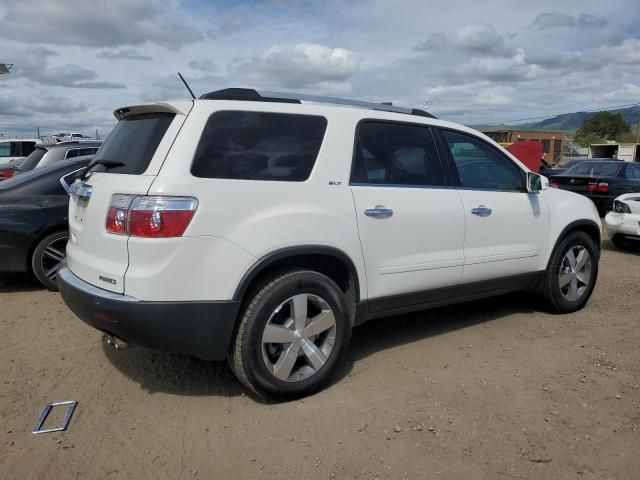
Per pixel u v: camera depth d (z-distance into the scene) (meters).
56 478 2.74
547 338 4.73
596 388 3.77
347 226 3.66
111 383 3.79
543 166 16.09
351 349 4.42
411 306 4.23
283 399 3.51
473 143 4.67
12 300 5.72
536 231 4.97
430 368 4.07
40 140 20.11
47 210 5.88
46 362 4.13
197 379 3.86
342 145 3.75
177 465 2.86
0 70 20.78
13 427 3.20
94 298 3.23
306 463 2.88
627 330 4.96
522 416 3.38
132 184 3.18
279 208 3.39
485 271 4.59
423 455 2.96
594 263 5.55
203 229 3.14
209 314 3.19
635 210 8.88
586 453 3.00
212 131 3.32
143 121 3.56
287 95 3.76
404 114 4.27
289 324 3.46
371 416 3.35
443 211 4.22
